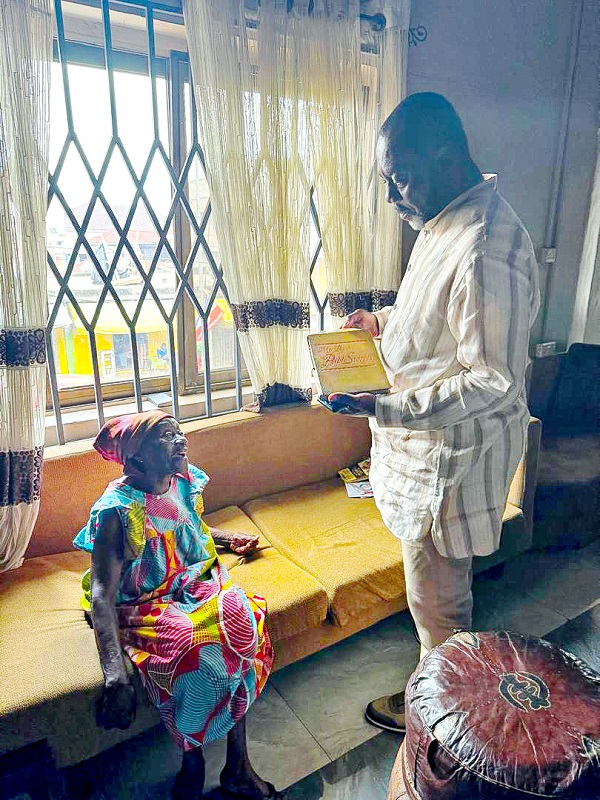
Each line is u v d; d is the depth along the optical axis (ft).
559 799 2.79
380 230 6.96
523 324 3.48
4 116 4.42
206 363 6.20
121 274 6.08
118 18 5.47
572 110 8.53
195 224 5.93
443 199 3.78
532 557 7.46
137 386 5.84
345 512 6.05
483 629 6.01
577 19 8.23
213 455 5.98
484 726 3.12
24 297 4.63
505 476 4.03
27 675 3.69
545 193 8.83
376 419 3.75
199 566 4.46
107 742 3.84
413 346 3.94
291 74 5.87
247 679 3.88
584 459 7.62
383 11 6.41
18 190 4.52
